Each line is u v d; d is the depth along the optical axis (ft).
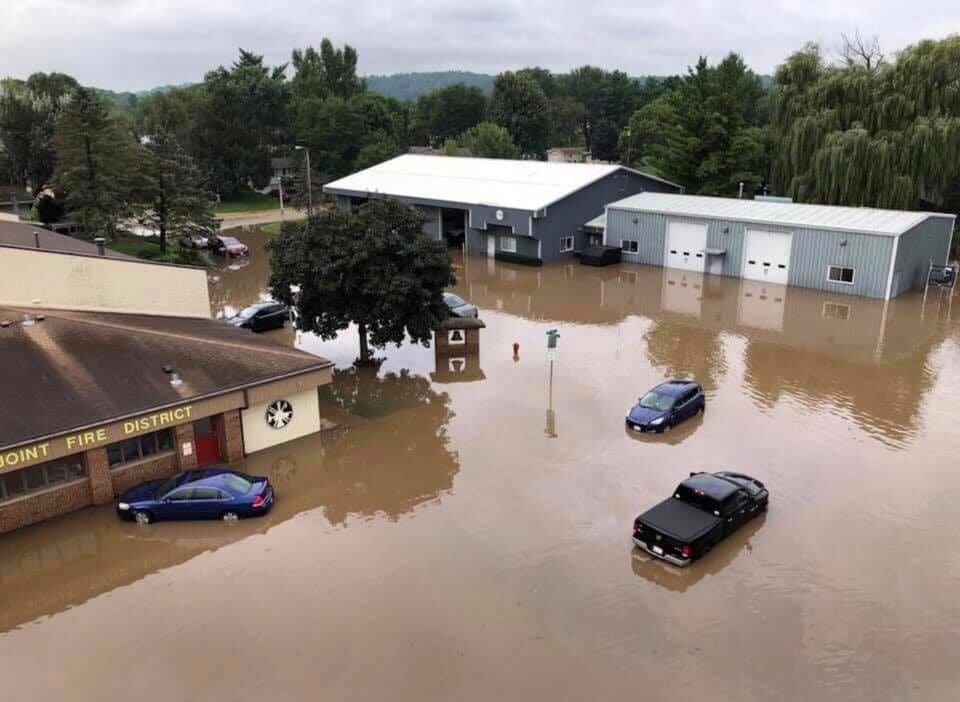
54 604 57.26
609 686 47.55
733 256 163.32
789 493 71.36
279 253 100.17
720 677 48.26
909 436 84.02
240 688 48.03
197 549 64.34
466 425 88.69
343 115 340.18
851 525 65.77
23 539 65.92
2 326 77.46
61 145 181.47
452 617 54.39
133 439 73.36
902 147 167.53
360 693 47.37
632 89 511.81
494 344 120.06
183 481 69.87
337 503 71.72
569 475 75.77
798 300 144.36
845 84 179.73
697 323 130.41
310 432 86.94
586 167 200.64
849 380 102.06
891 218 148.56
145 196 187.83
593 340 121.49
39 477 68.18
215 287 165.48
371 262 96.84
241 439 80.33
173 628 54.03
